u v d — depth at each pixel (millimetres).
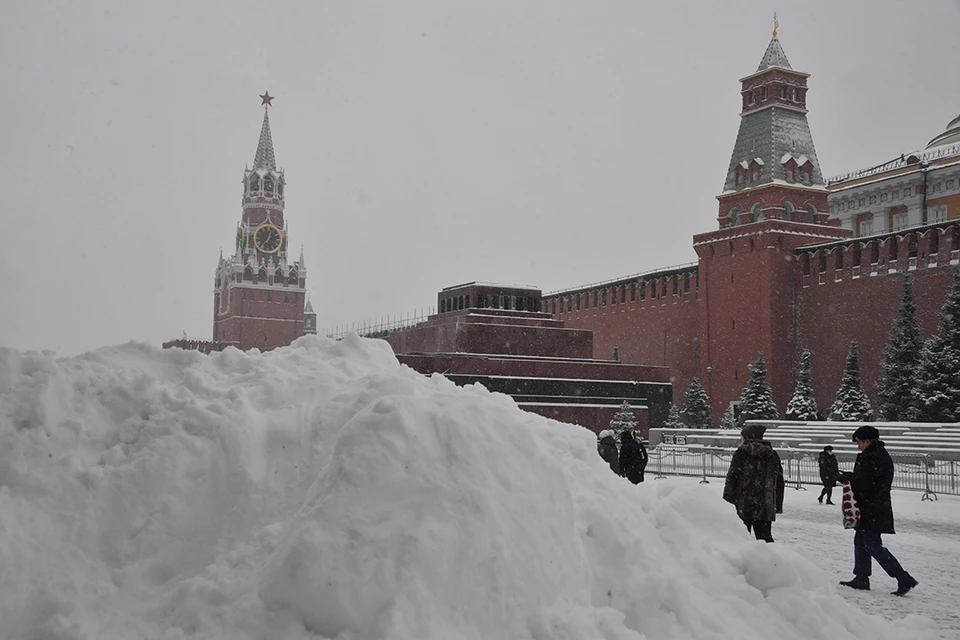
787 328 55750
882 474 9531
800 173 58281
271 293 141250
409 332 55531
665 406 51000
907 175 62844
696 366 62188
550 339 51156
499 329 49875
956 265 45750
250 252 141625
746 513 10508
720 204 61000
